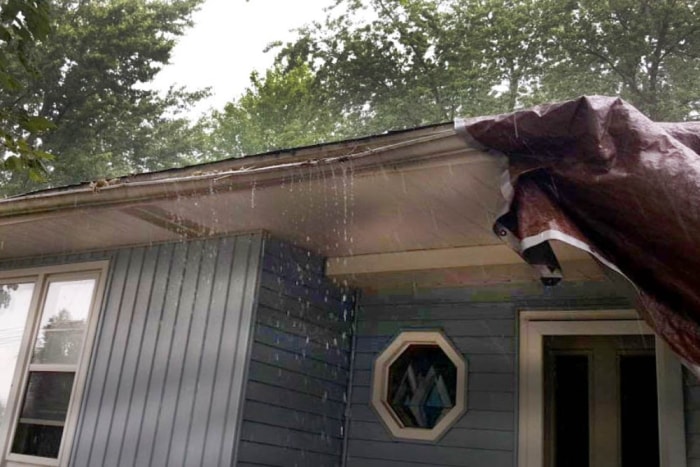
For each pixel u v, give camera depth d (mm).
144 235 5066
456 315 4797
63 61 18875
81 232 5188
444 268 4582
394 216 4070
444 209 3863
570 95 17906
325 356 4902
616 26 17469
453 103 19469
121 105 19750
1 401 5684
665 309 2625
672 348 2562
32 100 18594
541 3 19031
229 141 20828
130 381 4895
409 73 20062
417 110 19500
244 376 4320
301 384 4676
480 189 3477
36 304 5840
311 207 4070
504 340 4562
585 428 4441
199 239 4957
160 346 4836
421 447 4625
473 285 4789
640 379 4402
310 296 4875
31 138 18156
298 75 21109
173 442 4465
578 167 2764
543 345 4461
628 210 2660
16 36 4047
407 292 5051
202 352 4586
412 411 4844
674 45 16906
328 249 4879
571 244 2607
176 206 4309
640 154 2674
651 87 16969
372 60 20312
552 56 18656
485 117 2965
